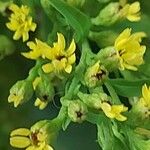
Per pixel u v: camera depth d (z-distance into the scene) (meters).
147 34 0.15
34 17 0.14
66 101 0.13
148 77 0.14
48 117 0.17
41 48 0.13
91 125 0.17
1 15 0.17
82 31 0.14
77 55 0.14
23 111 0.18
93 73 0.13
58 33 0.13
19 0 0.15
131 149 0.13
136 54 0.13
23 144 0.13
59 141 0.17
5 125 0.18
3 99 0.18
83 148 0.17
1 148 0.18
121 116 0.12
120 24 0.15
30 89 0.13
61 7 0.13
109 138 0.13
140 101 0.13
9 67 0.18
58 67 0.13
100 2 0.14
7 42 0.16
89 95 0.13
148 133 0.13
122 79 0.13
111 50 0.13
